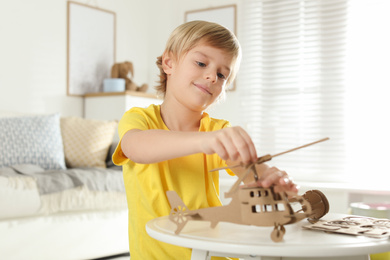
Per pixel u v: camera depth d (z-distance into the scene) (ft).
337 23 11.46
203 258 2.46
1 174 7.54
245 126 12.39
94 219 8.36
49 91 11.41
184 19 13.44
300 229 2.52
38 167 8.80
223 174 12.35
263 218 2.20
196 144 2.38
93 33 12.40
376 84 10.97
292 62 12.07
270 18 12.28
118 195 8.59
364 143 11.05
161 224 2.64
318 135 11.59
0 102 10.46
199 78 3.14
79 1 12.07
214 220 2.37
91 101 11.98
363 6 11.15
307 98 11.73
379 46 10.96
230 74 3.45
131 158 2.76
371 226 2.56
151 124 3.26
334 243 2.15
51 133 9.57
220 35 3.14
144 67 13.89
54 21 11.54
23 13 10.89
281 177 2.31
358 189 9.61
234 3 12.72
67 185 7.88
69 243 7.96
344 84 11.34
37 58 11.16
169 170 3.20
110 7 12.90
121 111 11.37
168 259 2.95
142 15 13.87
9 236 7.16
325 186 10.09
